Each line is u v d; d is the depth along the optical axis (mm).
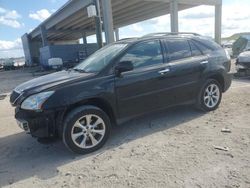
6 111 7926
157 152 4043
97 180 3391
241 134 4488
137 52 4855
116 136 4887
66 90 4082
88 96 4199
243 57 10086
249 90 7996
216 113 5797
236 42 24250
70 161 4027
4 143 5070
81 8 22891
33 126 4012
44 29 37062
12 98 4543
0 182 3561
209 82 5781
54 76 4875
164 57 5148
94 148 4301
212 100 5949
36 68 39625
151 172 3455
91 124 4301
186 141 4379
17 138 5305
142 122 5543
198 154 3859
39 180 3535
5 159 4320
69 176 3564
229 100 6859
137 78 4699
